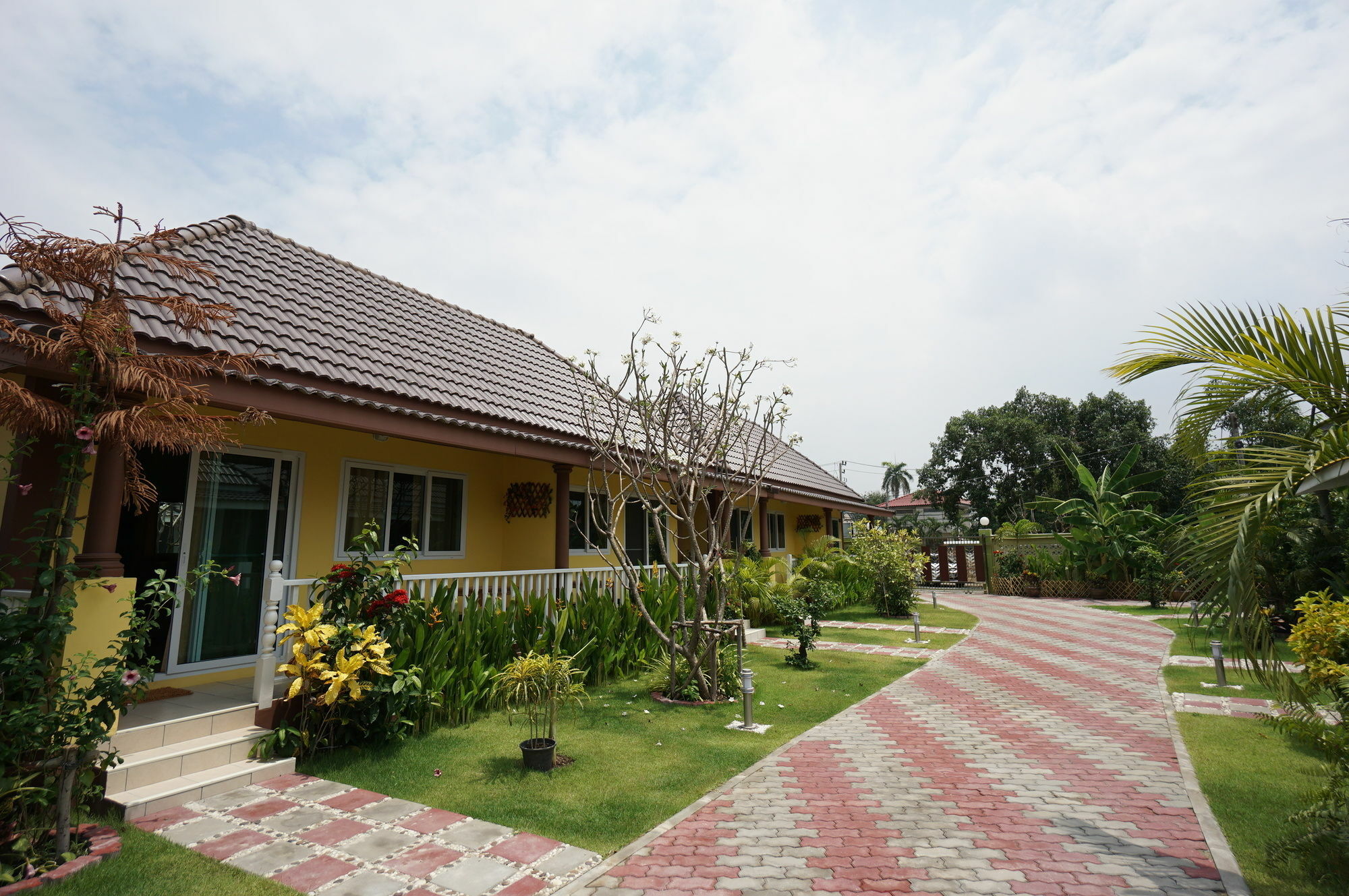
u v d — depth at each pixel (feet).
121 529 20.68
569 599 29.40
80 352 13.08
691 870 12.55
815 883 12.05
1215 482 13.84
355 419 22.47
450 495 32.91
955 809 15.70
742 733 22.21
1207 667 34.58
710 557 27.35
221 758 17.03
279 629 19.08
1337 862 12.41
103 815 14.67
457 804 15.67
